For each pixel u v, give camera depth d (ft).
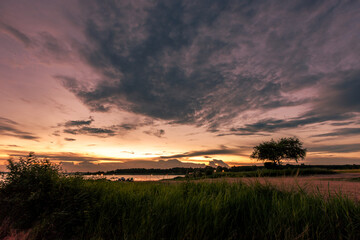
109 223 11.19
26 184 13.00
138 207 12.03
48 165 15.10
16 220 11.85
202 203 10.78
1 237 10.41
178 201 11.99
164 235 9.23
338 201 10.34
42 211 12.13
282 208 9.91
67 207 11.83
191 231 8.67
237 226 9.44
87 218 11.35
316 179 46.88
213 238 8.52
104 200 13.28
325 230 8.67
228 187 15.90
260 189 14.75
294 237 8.04
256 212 10.50
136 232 9.57
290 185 15.49
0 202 12.41
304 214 9.40
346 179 45.70
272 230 8.54
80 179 16.33
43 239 10.26
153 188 18.12
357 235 8.02
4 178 13.33
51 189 12.93
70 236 10.70
